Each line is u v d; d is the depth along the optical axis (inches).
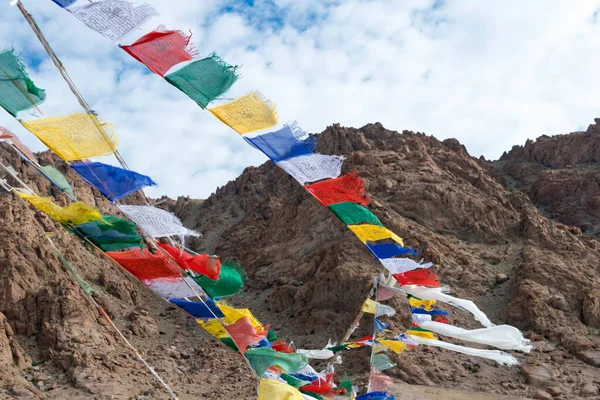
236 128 502.3
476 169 3230.8
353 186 591.8
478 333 816.9
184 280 567.8
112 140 490.0
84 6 425.7
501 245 2588.6
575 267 2361.0
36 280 2050.9
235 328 602.5
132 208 502.0
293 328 2230.6
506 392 1711.4
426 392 1668.3
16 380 1578.5
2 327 1739.7
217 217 3732.8
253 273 2792.8
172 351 2023.9
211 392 1727.4
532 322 2063.2
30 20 428.8
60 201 2546.8
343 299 2214.6
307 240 2792.8
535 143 3941.9
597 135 3718.0
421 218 2647.6
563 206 3383.4
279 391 567.8
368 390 896.9
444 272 2357.3
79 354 1729.8
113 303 2257.6
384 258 751.1
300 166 540.4
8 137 493.7
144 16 434.0
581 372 1814.7
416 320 876.0
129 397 1589.6
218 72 464.8
